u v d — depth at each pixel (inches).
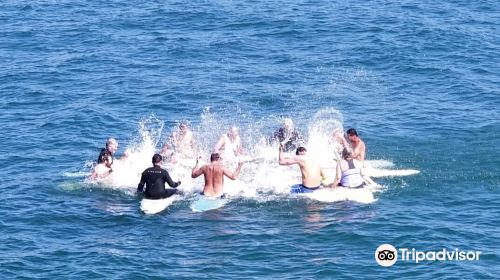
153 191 3895.2
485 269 3208.7
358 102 5216.5
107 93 5388.8
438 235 3474.4
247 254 3376.0
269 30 6599.4
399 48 6107.3
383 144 4520.2
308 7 7135.8
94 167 4215.1
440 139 4569.4
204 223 3671.3
